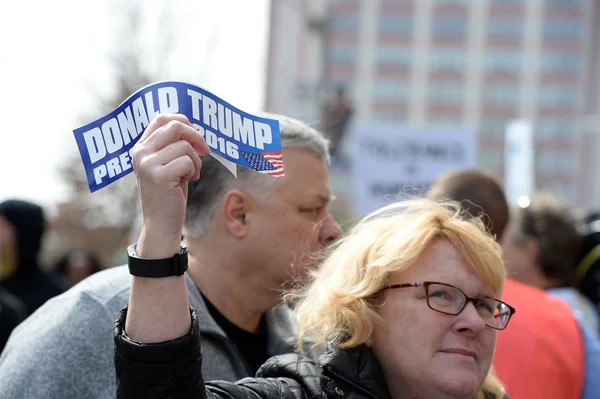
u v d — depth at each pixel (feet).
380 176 23.41
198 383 5.38
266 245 7.86
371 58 210.18
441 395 6.21
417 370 6.22
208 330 7.49
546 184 201.26
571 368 9.72
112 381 6.95
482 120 212.64
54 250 123.65
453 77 215.51
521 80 214.69
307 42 117.08
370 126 23.53
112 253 122.01
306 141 8.09
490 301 6.50
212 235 7.99
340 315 6.41
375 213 7.07
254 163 5.76
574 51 213.25
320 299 6.59
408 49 213.66
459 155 23.22
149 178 5.25
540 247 12.28
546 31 214.48
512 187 23.00
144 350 5.18
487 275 6.41
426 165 23.31
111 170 5.54
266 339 8.50
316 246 8.00
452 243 6.47
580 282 15.02
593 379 9.80
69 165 93.35
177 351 5.24
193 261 8.11
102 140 5.52
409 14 214.07
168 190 5.25
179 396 5.28
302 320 6.76
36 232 16.62
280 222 7.86
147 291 5.30
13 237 16.39
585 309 12.17
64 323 7.06
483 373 6.39
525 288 10.33
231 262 7.96
